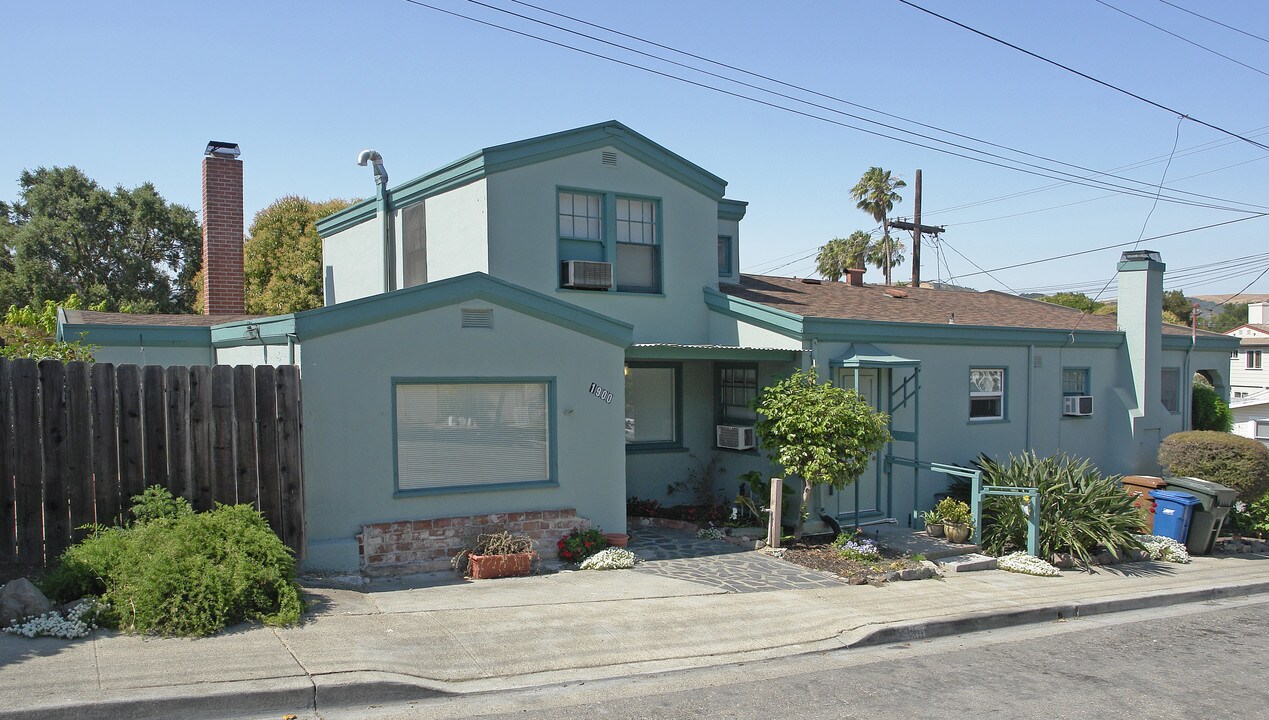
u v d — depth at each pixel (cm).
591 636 745
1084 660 781
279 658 620
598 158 1297
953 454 1438
